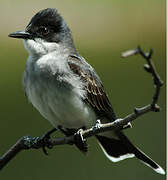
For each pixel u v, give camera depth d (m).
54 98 8.44
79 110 8.61
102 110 9.12
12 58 17.95
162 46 19.31
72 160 12.11
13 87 16.05
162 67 17.81
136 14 20.88
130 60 18.19
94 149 12.35
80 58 9.03
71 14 20.55
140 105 14.65
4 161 7.41
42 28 8.95
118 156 9.05
